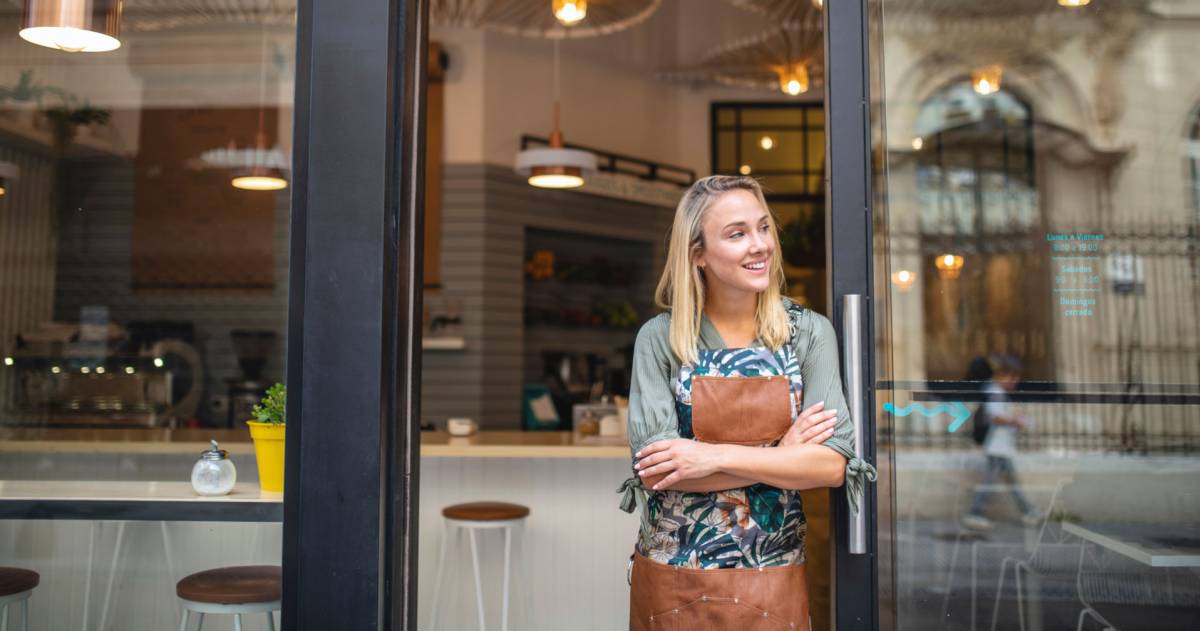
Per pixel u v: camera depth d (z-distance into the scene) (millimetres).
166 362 4559
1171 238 2236
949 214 2195
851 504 1852
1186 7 2311
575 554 4215
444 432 4973
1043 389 2176
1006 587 2111
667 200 9539
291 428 2092
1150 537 2125
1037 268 2217
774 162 9977
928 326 2164
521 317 8375
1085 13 2281
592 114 9125
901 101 2221
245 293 4711
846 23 2217
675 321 1912
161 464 2639
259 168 4082
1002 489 2139
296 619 2053
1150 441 2160
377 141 2076
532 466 4238
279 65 3139
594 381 8969
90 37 2959
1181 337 2197
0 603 2314
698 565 1859
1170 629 2117
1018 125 2238
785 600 1851
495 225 8219
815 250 9352
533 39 8672
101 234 4438
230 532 2270
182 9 2887
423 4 2275
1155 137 2266
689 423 1917
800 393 1916
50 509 2225
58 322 4074
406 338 2182
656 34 9352
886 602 2092
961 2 2262
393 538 2094
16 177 3859
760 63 7746
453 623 4141
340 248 2066
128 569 2311
